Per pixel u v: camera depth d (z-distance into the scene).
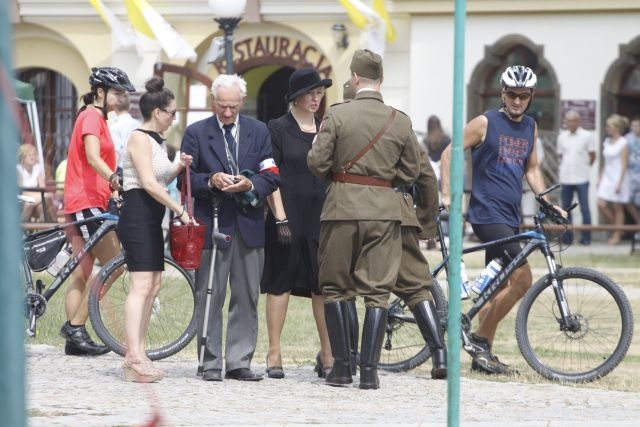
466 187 63.72
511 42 66.19
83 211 26.19
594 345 24.33
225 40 50.69
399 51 68.06
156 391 21.88
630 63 65.19
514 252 25.02
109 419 18.61
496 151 25.31
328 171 22.34
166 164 22.70
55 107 73.75
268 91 75.00
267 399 21.28
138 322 22.86
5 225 5.48
